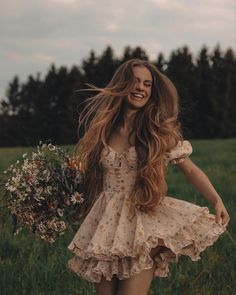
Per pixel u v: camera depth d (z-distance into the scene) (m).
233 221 9.67
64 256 8.10
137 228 4.91
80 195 5.40
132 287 4.96
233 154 24.06
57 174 5.50
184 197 12.77
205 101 65.50
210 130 65.19
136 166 5.16
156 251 5.10
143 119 5.24
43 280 7.32
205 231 5.07
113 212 5.09
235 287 7.18
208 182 5.26
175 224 5.03
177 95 5.37
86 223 5.16
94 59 68.75
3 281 7.21
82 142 5.36
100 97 5.36
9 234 8.99
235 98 66.75
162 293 6.90
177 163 5.25
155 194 5.07
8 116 58.94
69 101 58.81
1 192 5.61
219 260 7.90
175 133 5.22
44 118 58.53
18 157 21.83
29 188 5.50
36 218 5.60
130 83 5.23
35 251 8.38
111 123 5.31
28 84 65.75
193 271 7.55
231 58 68.62
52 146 5.68
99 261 4.97
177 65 66.00
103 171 5.31
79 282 7.18
